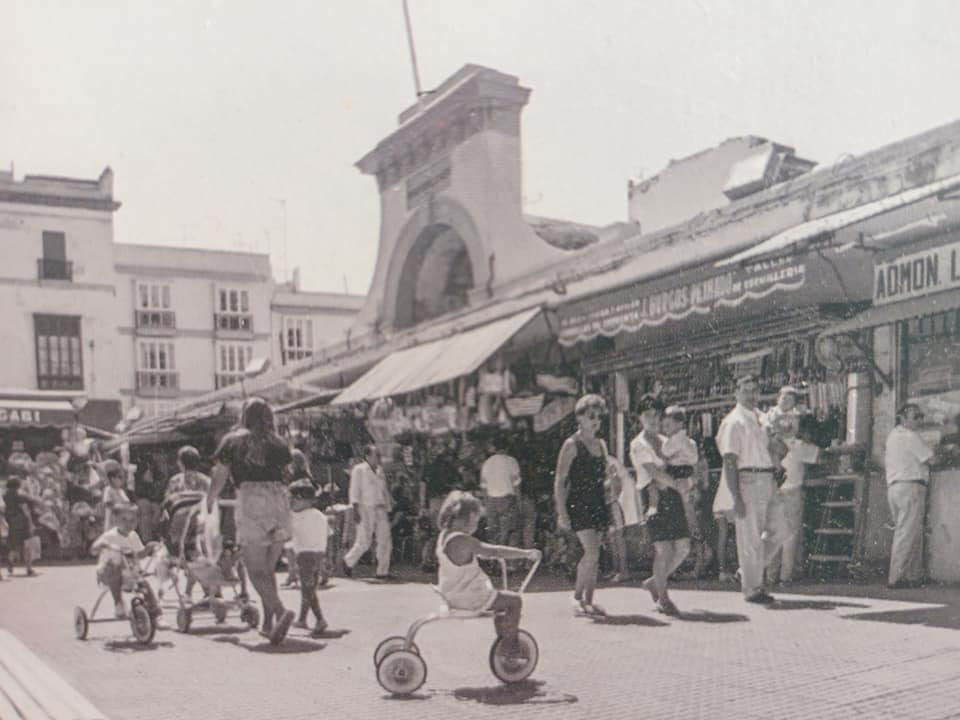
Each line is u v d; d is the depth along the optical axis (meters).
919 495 7.15
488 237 12.67
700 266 8.76
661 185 10.06
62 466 17.84
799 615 6.12
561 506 6.60
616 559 8.80
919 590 7.01
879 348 8.03
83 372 19.61
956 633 5.30
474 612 4.68
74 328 19.72
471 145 12.82
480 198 12.74
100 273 19.92
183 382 19.11
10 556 13.29
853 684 4.29
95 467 17.36
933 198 6.85
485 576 4.79
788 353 8.83
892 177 7.61
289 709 4.41
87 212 20.05
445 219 13.69
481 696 4.46
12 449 19.36
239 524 6.21
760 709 3.98
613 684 4.54
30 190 19.61
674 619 6.20
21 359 19.41
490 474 9.74
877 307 7.73
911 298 7.44
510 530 9.73
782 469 7.82
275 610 6.22
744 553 6.78
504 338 11.08
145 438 15.42
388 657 4.61
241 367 18.92
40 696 4.90
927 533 7.32
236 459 6.24
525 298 11.84
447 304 15.41
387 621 6.94
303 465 7.03
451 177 13.40
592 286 10.65
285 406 14.31
